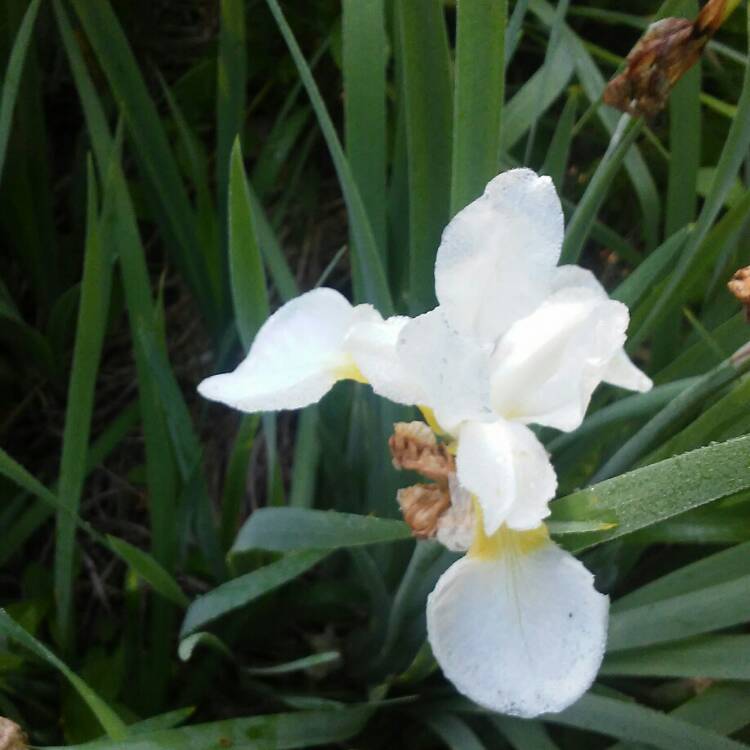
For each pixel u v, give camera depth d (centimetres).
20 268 37
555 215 18
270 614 29
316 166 40
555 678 17
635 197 38
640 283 25
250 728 21
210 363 37
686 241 28
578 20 39
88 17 28
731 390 23
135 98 29
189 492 27
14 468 22
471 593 18
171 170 30
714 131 37
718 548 27
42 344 32
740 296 19
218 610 22
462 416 17
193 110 39
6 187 33
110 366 37
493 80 21
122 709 26
